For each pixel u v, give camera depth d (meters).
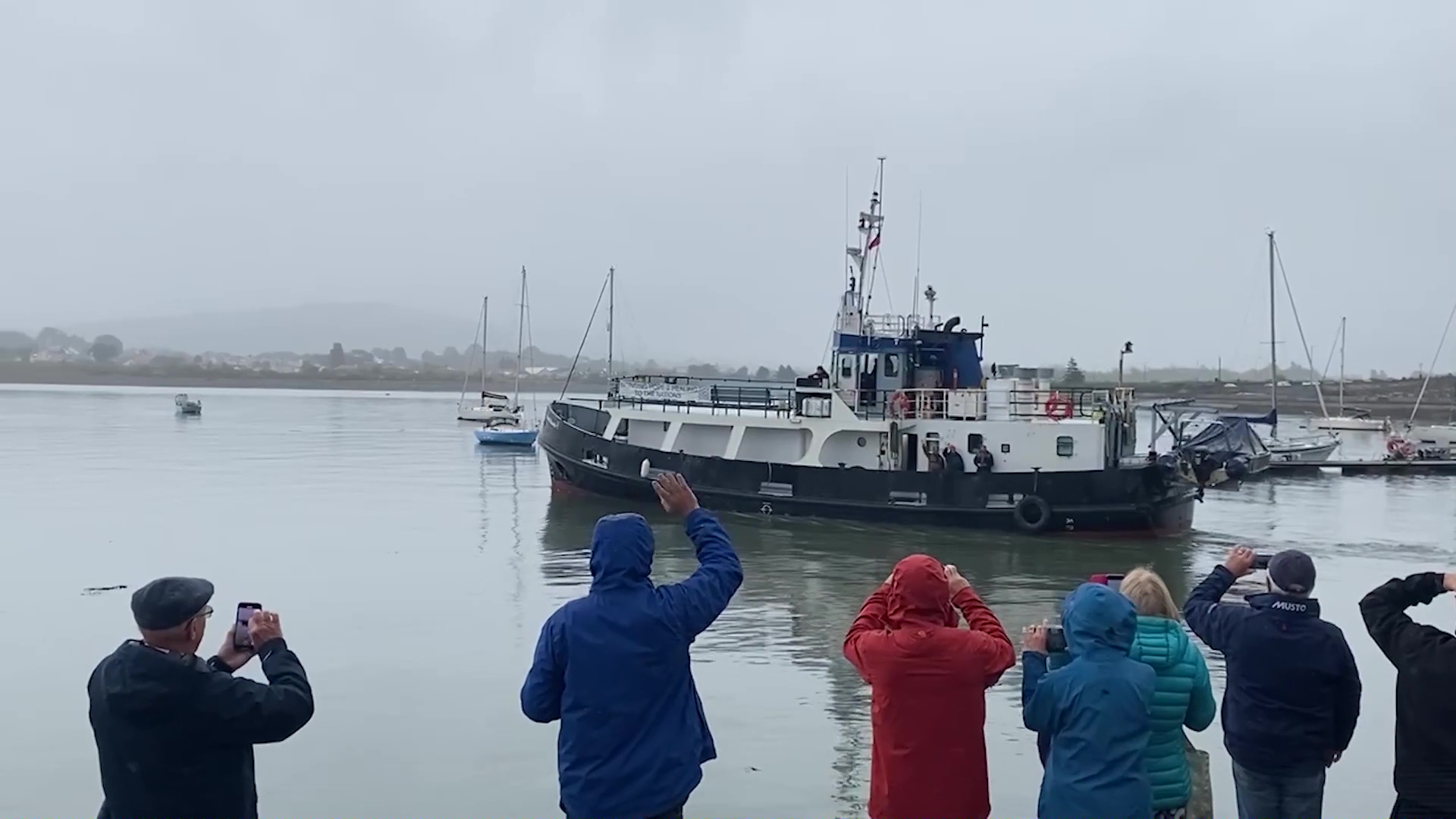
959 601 5.85
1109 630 5.39
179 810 4.58
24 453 54.62
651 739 5.08
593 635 5.10
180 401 96.75
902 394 27.73
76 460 50.25
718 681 13.84
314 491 38.09
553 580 21.25
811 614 17.83
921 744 5.26
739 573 5.49
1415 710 5.05
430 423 90.50
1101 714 5.23
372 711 12.69
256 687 4.71
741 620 17.38
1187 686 5.60
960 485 26.09
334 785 10.38
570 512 30.56
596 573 5.27
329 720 12.36
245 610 5.16
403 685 13.84
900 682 5.26
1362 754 11.08
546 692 5.24
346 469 47.53
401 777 10.58
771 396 30.56
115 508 32.88
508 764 10.96
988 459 26.38
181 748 4.56
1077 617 5.46
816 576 21.22
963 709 5.27
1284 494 40.69
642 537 5.32
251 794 4.94
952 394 27.38
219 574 21.91
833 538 25.55
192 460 51.44
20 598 19.52
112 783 4.59
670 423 30.58
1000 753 11.13
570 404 35.66
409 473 46.06
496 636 16.52
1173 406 34.50
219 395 166.00
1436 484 44.34
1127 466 26.23
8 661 15.17
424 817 9.62
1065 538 25.58
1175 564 23.12
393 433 76.25
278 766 10.88
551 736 11.80
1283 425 86.19
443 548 25.23
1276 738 5.80
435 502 34.88
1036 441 26.27
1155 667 5.60
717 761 10.88
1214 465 25.78
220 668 5.09
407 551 24.94
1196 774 7.11
